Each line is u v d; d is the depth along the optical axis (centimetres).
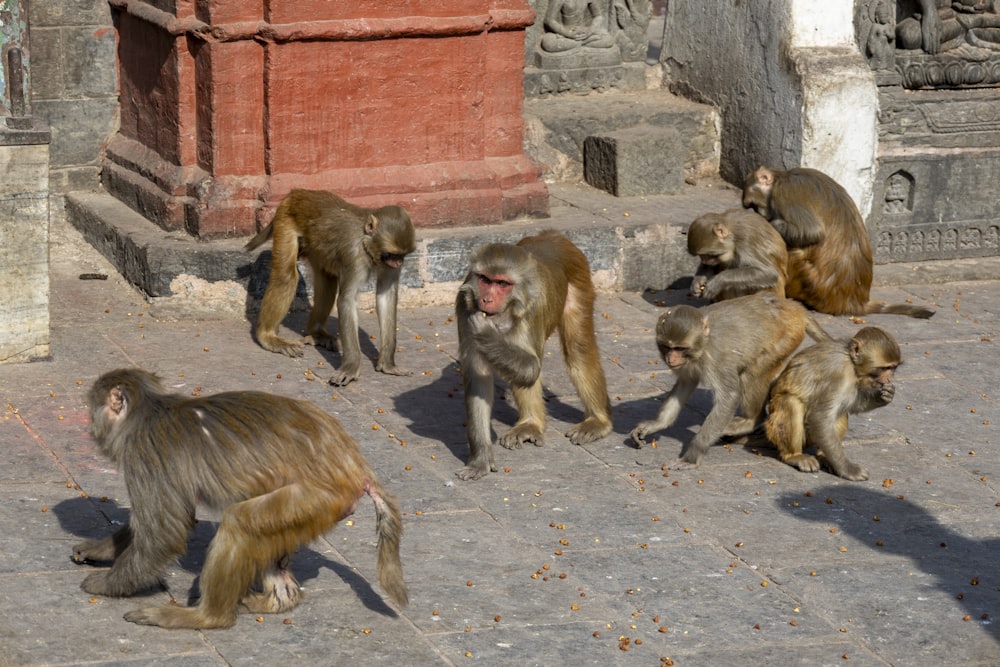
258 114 1168
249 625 653
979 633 690
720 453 927
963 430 980
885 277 1371
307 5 1150
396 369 1046
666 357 865
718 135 1455
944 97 1411
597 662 640
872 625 695
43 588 675
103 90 1298
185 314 1135
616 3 1495
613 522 806
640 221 1277
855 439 956
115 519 763
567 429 955
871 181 1376
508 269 807
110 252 1216
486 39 1230
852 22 1366
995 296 1333
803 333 927
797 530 808
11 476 814
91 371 1003
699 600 712
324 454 618
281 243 1054
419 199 1214
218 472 610
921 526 820
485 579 722
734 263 1157
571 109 1422
